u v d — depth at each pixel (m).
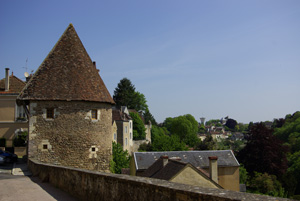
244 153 49.59
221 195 3.71
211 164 24.83
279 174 46.47
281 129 75.62
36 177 13.94
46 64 19.20
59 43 20.17
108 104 20.17
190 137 85.19
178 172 19.84
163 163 24.55
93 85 19.47
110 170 19.59
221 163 35.72
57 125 18.11
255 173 45.78
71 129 18.33
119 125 55.47
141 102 84.88
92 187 7.57
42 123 17.91
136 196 5.47
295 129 68.50
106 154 19.50
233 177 35.97
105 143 19.55
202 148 59.91
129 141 59.44
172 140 49.41
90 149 18.77
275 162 47.38
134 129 67.56
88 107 18.94
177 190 4.38
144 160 33.19
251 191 42.22
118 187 6.19
